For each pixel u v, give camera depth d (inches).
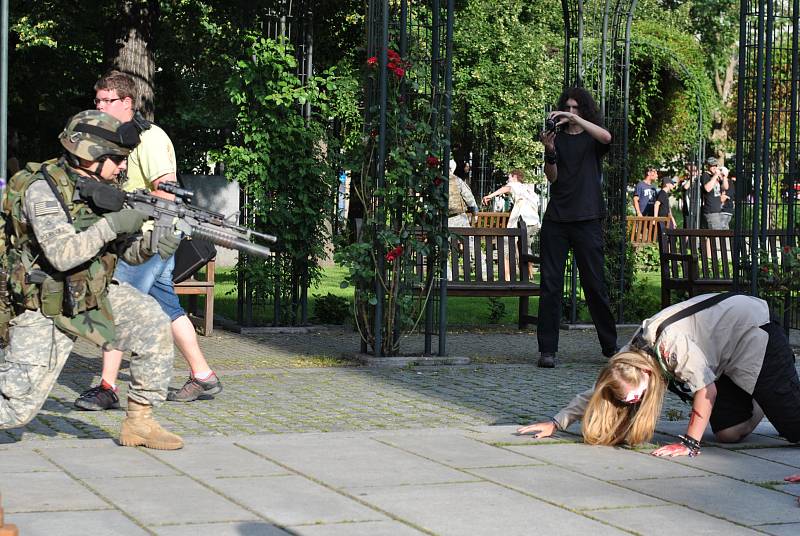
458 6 897.5
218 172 1002.7
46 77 894.4
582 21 526.3
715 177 987.9
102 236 201.2
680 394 249.4
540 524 181.2
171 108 925.2
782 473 225.1
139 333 228.8
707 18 1701.5
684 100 1187.3
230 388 335.3
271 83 480.1
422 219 403.2
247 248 221.3
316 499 193.5
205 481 204.8
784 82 483.2
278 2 498.3
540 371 386.6
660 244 540.7
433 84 406.6
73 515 179.3
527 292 508.4
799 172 462.6
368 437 251.1
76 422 276.1
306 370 375.6
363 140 407.2
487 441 249.8
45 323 206.5
